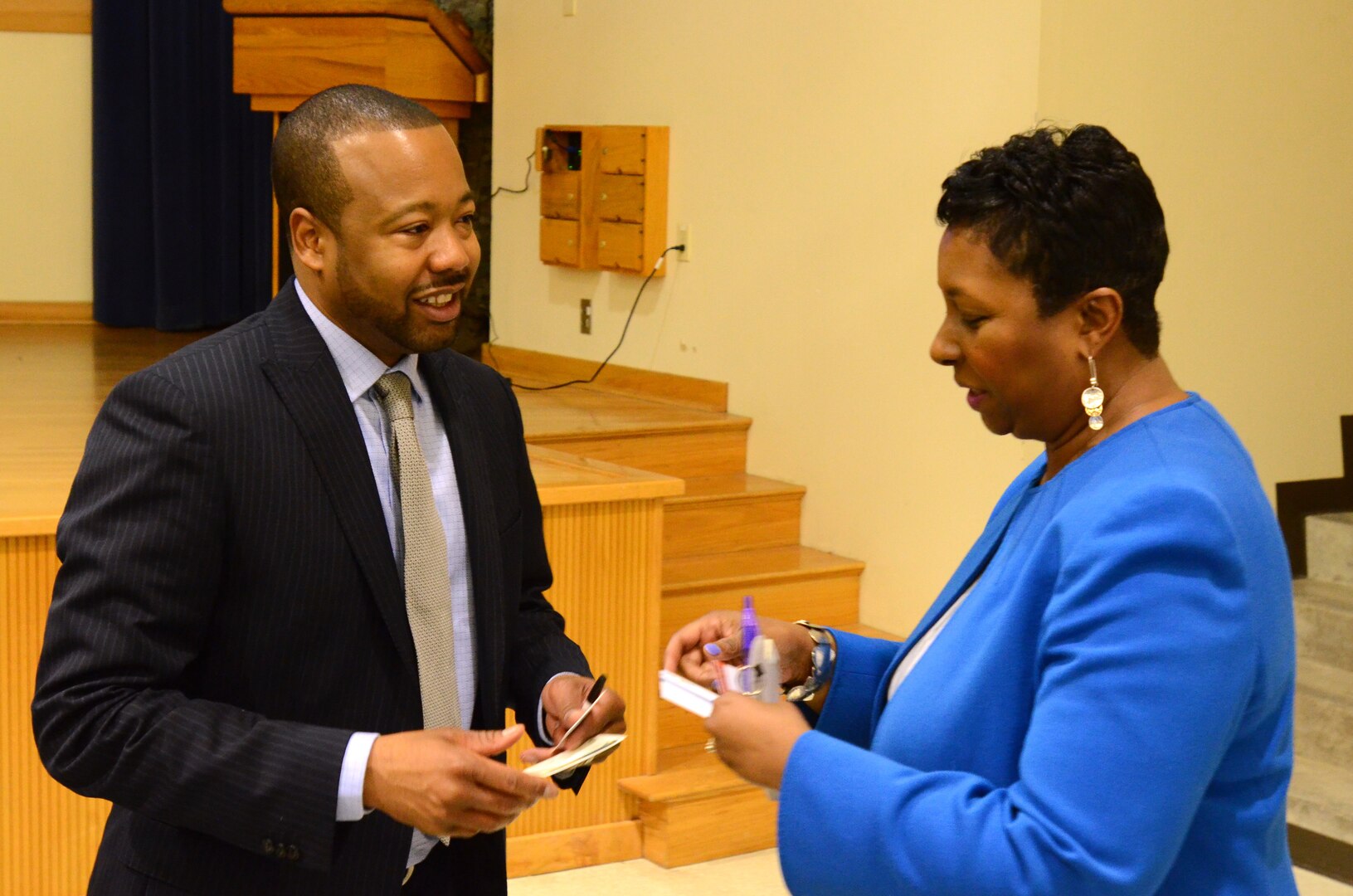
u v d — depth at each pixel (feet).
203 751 4.50
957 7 12.80
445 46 18.89
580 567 10.52
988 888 3.51
